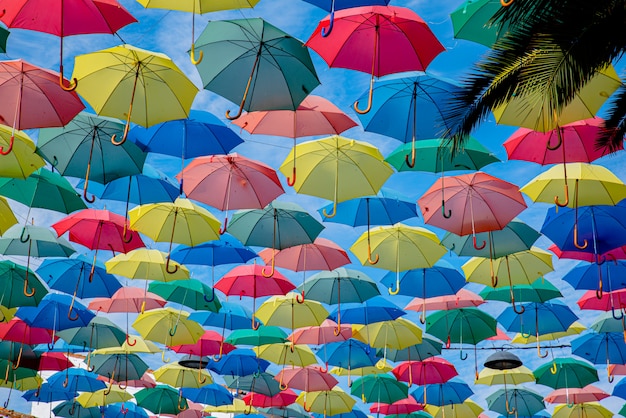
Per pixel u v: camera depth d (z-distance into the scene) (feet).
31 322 46.16
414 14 26.22
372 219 40.65
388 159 34.58
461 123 27.68
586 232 38.65
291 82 27.86
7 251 41.27
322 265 43.78
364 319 48.57
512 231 39.93
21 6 24.25
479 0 26.58
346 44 27.12
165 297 46.24
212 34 27.61
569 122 28.86
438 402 61.77
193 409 68.33
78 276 44.21
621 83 27.40
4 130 30.60
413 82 29.86
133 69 27.68
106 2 24.29
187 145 33.47
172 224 39.75
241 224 40.63
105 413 66.18
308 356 54.49
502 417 74.95
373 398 59.77
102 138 32.19
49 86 27.84
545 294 46.88
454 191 37.06
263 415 68.64
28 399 62.13
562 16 23.47
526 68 25.22
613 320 48.96
